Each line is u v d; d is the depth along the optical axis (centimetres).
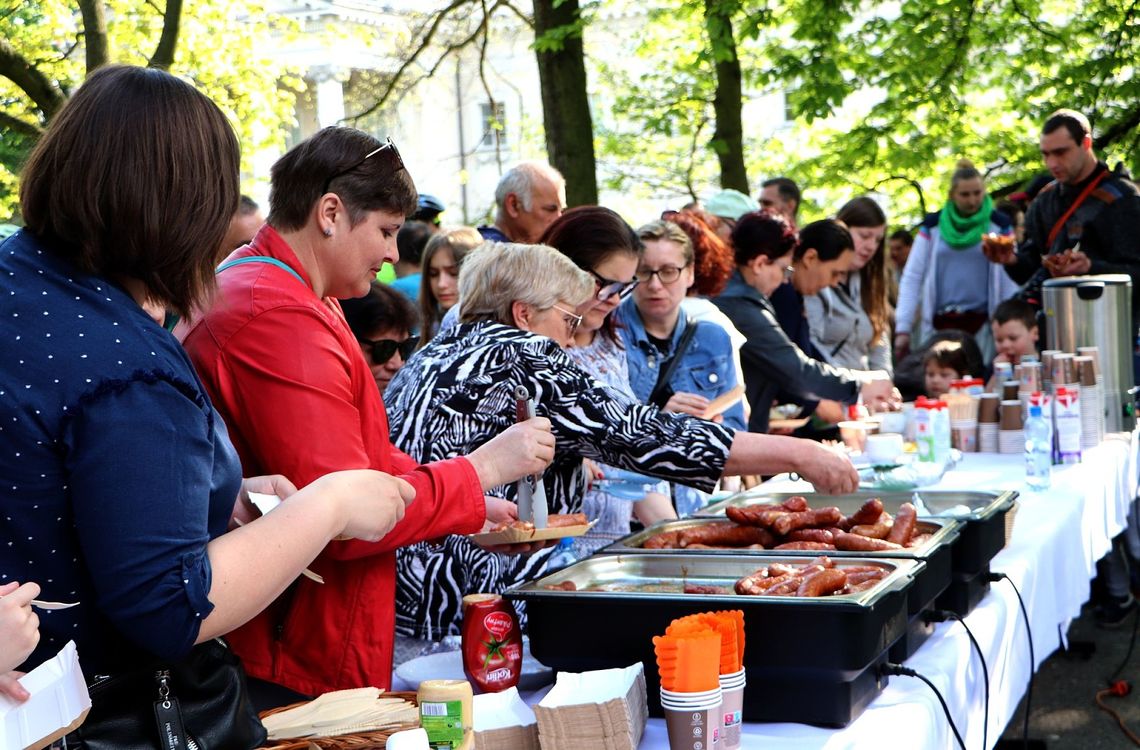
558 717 172
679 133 1477
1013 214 804
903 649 218
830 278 543
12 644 119
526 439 217
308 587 202
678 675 171
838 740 185
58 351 132
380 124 1192
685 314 406
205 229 142
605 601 200
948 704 218
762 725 193
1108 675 496
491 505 231
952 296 740
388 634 209
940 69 1097
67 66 859
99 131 136
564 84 834
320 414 191
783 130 1764
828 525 259
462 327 260
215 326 193
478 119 2095
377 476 159
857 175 1330
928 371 626
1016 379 536
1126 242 622
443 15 992
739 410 411
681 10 1013
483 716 179
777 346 468
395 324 375
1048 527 336
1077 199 635
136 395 132
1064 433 446
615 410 247
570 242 318
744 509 264
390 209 206
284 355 191
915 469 390
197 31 1022
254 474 195
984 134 1345
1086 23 1131
